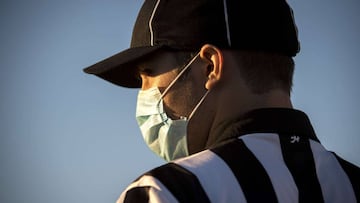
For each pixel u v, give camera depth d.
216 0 2.08
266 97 2.02
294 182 1.89
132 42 2.37
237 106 2.02
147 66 2.29
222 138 1.99
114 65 2.29
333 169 1.99
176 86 2.23
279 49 2.05
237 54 2.04
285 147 1.94
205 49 2.05
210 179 1.81
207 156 1.88
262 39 2.03
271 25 2.05
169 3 2.21
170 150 2.35
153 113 2.34
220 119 2.04
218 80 2.04
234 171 1.84
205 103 2.15
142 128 2.45
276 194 1.84
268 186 1.84
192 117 2.20
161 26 2.21
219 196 1.79
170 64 2.21
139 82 2.56
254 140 1.94
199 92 2.18
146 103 2.36
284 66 2.07
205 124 2.18
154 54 2.25
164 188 1.78
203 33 2.10
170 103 2.27
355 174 2.04
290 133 1.98
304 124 2.03
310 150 1.98
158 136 2.38
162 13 2.21
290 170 1.90
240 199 1.80
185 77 2.20
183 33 2.15
